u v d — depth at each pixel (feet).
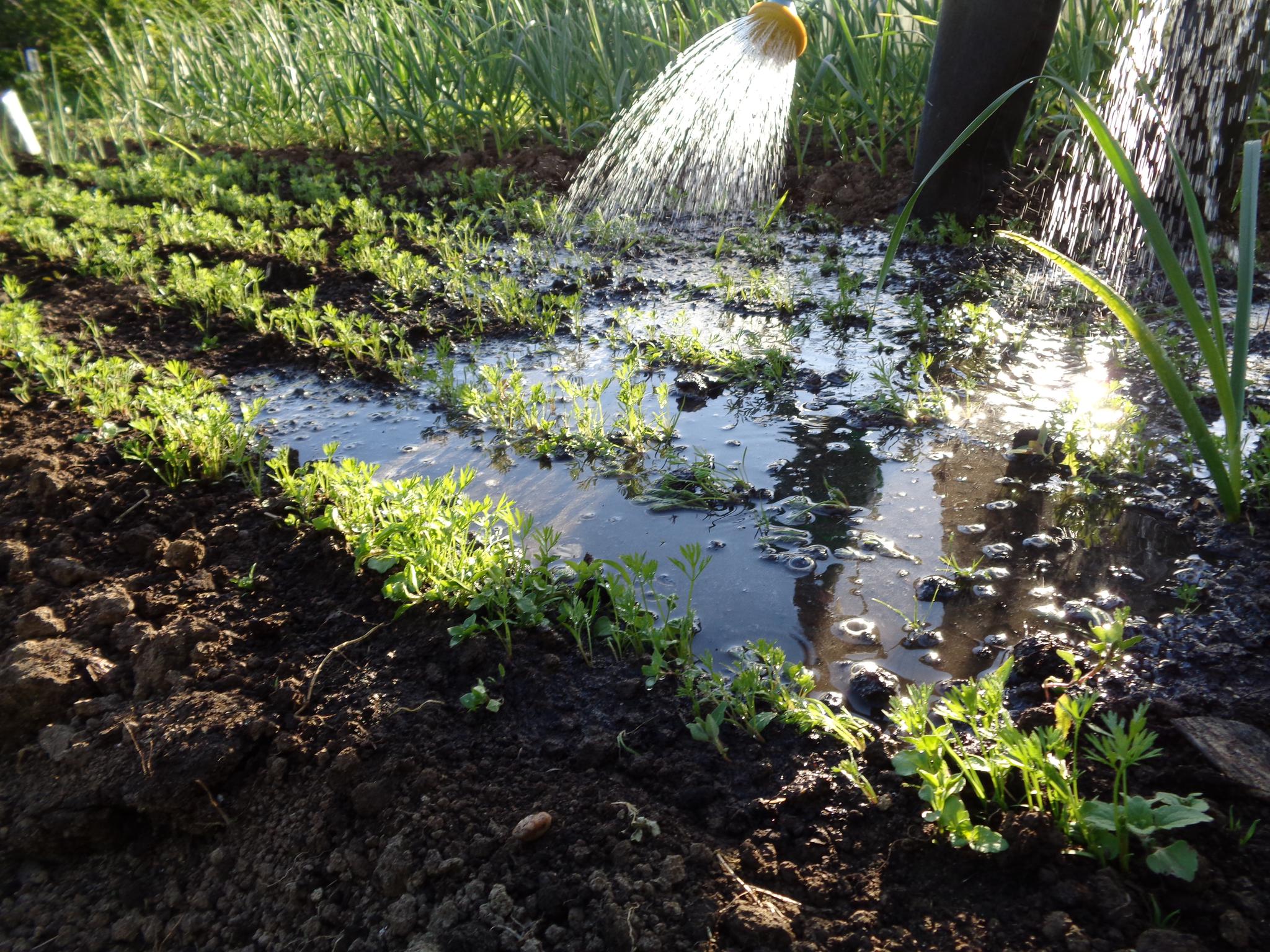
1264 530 8.36
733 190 21.49
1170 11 14.85
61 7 38.17
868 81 21.18
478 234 20.66
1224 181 15.64
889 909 5.19
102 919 6.09
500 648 7.52
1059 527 8.91
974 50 16.46
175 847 6.46
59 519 9.74
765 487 10.06
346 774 6.39
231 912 5.95
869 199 20.62
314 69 28.99
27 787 6.69
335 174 25.50
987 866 5.32
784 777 6.23
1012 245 17.40
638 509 9.79
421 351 14.52
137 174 25.66
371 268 17.51
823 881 5.41
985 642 7.47
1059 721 5.41
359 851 6.01
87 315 15.97
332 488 9.41
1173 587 7.84
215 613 8.13
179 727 6.78
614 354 14.02
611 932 5.18
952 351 13.26
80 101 32.94
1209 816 5.39
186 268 16.37
